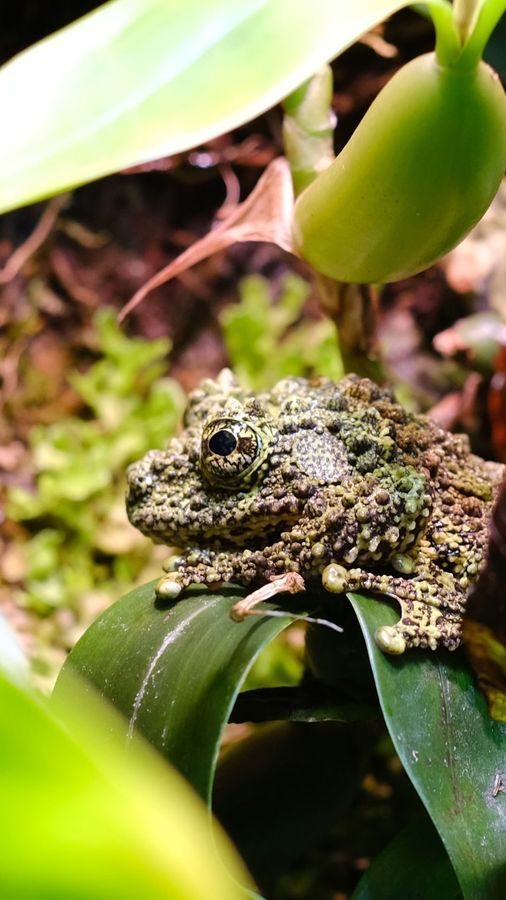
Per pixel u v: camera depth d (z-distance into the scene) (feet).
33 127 0.50
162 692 0.54
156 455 0.62
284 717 0.60
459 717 0.55
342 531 0.57
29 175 0.49
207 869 0.34
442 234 0.59
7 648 0.42
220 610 0.57
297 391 0.63
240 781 0.67
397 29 1.03
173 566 0.60
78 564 1.12
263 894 0.68
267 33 0.52
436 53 0.54
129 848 0.33
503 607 0.54
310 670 0.70
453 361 1.09
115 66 0.51
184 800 0.40
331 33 0.52
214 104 0.51
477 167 0.56
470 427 1.00
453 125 0.55
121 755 0.38
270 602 0.58
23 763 0.32
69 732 0.32
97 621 0.59
